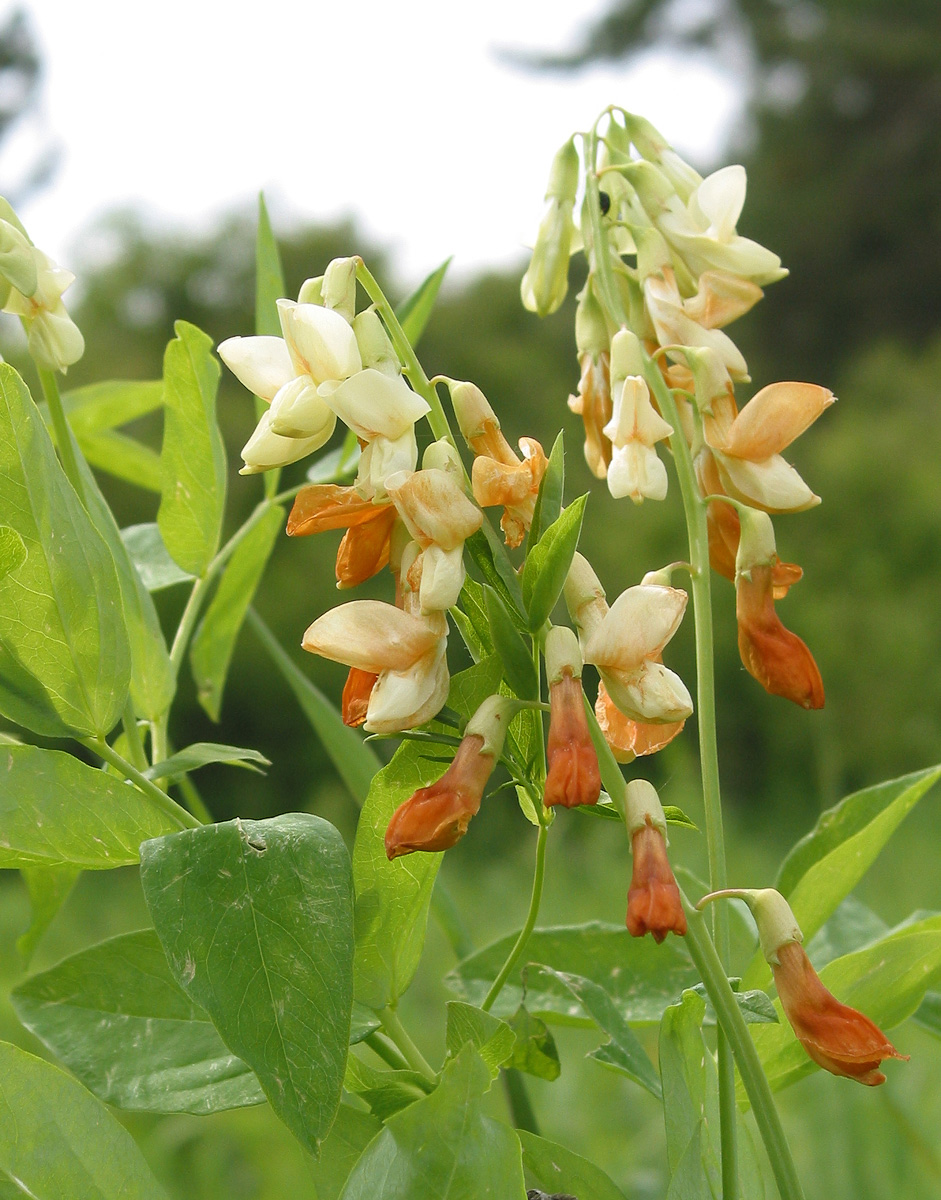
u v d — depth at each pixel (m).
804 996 0.24
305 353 0.25
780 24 4.96
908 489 2.64
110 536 0.30
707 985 0.25
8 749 0.25
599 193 0.31
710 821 0.27
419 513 0.24
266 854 0.23
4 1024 0.68
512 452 0.26
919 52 4.55
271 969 0.23
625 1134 0.61
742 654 0.28
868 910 0.34
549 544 0.24
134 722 0.29
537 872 0.26
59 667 0.26
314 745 2.42
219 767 2.40
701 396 0.28
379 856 0.26
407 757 0.25
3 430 0.25
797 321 4.76
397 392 0.24
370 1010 0.27
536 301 0.31
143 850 0.23
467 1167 0.23
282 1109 0.22
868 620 2.45
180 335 0.31
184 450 0.32
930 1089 0.53
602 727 0.27
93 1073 0.26
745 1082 0.25
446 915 0.34
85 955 0.27
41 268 0.28
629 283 0.30
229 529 2.43
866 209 4.62
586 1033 0.73
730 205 0.30
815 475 2.76
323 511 0.24
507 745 0.25
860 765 2.31
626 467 0.28
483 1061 0.24
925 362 3.44
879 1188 0.42
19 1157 0.24
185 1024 0.27
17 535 0.25
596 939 0.31
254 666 2.40
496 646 0.24
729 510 0.29
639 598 0.24
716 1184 0.26
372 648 0.24
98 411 0.40
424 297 0.37
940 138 4.56
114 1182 0.24
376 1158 0.23
